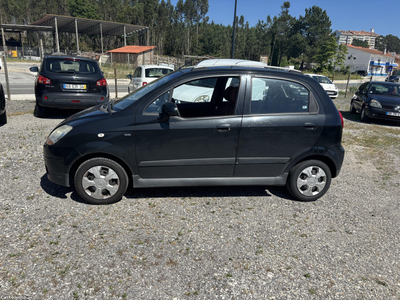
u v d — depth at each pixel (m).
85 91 8.41
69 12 105.12
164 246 3.14
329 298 2.56
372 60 90.56
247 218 3.80
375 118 11.26
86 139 3.74
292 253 3.14
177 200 4.19
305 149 4.12
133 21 113.50
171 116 3.85
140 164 3.88
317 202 4.36
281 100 4.06
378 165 6.26
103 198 3.91
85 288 2.52
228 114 3.98
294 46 92.50
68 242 3.11
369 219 3.94
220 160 3.99
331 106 4.17
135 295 2.48
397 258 3.15
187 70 4.20
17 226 3.35
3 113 7.75
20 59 45.12
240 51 107.81
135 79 12.77
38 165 5.14
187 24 131.50
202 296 2.50
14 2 97.94
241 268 2.87
